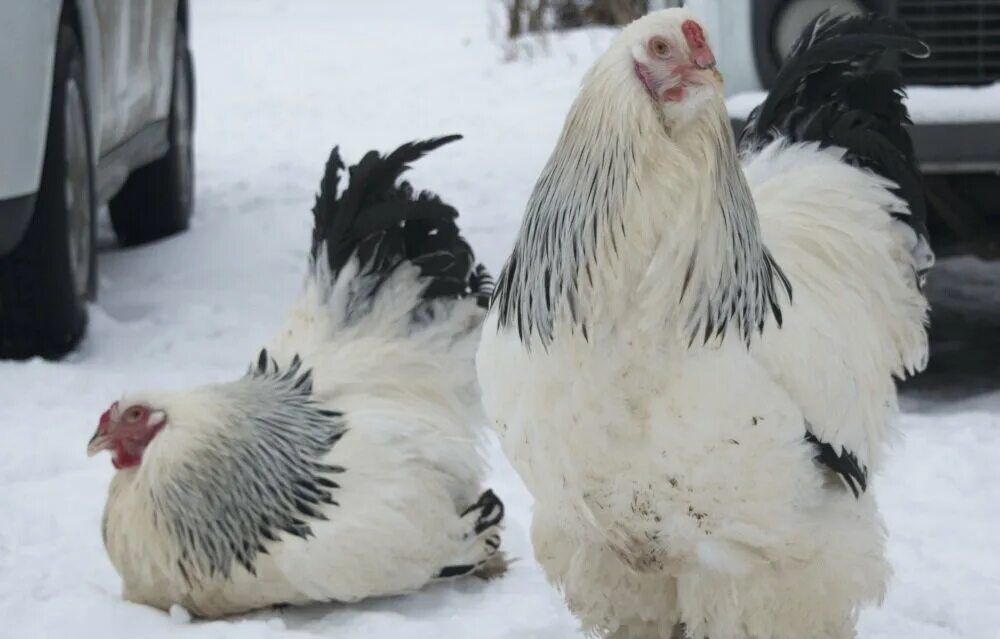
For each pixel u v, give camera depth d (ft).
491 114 73.31
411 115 74.13
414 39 106.22
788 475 15.61
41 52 29.55
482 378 16.75
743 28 28.53
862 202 19.21
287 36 112.78
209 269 41.98
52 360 32.58
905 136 20.12
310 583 19.49
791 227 18.48
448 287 22.72
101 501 24.41
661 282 15.03
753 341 15.79
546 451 15.99
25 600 20.10
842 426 16.57
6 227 29.58
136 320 36.40
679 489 15.53
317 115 75.36
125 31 38.65
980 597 21.04
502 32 102.78
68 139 32.35
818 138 20.01
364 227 22.57
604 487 15.83
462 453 20.98
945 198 28.89
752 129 20.65
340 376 21.43
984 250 29.68
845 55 19.49
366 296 22.47
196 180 57.52
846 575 16.49
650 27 15.15
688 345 15.16
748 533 15.84
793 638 16.78
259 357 21.81
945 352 34.42
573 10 96.58
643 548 16.34
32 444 26.78
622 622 17.83
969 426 28.55
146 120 41.75
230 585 19.70
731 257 15.37
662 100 15.01
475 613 20.04
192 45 108.37
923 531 23.75
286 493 19.62
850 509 16.78
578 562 17.17
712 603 16.65
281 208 51.13
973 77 28.58
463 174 56.65
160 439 19.79
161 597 20.10
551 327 15.58
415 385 21.93
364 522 19.53
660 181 15.01
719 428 15.21
